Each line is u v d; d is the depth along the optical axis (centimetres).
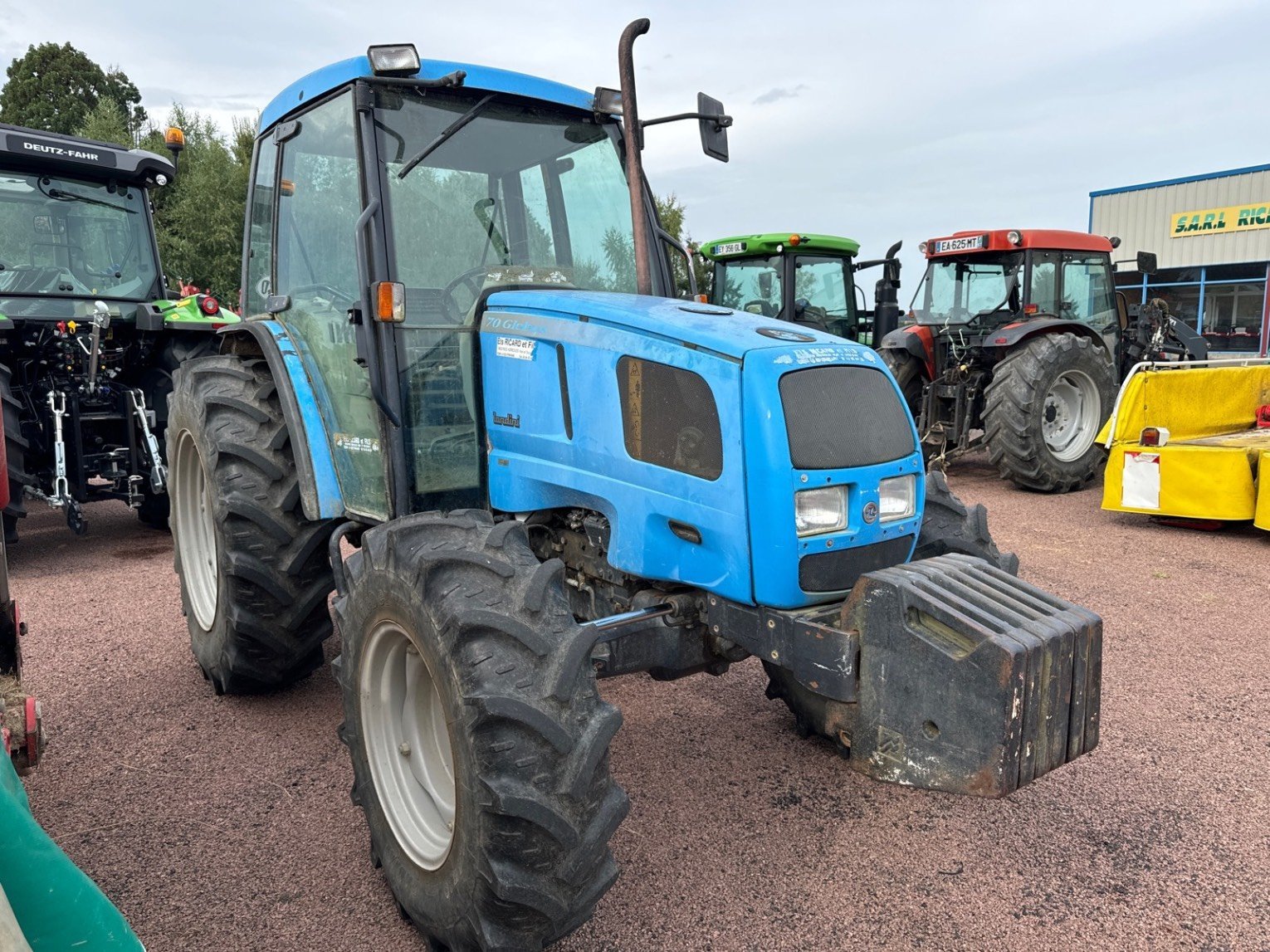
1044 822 268
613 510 248
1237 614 442
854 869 246
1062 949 214
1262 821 267
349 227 286
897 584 211
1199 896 233
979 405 816
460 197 283
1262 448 571
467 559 211
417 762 235
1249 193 1905
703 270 1064
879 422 238
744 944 217
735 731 328
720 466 225
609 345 246
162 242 2302
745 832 264
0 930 94
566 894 195
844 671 216
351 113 275
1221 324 1986
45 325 591
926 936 219
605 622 237
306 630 335
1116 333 861
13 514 551
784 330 241
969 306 841
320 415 311
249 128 2406
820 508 226
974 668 197
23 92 3322
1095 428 747
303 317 323
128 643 425
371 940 222
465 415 281
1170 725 327
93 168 630
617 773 298
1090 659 206
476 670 195
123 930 114
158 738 327
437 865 211
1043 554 556
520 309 271
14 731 207
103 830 267
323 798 286
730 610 236
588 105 309
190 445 362
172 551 605
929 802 280
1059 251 810
